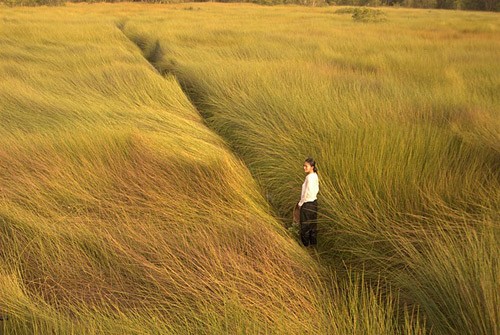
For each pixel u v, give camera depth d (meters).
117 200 6.54
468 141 7.70
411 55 18.20
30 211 6.03
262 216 6.59
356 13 38.50
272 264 5.22
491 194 6.23
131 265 5.07
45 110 10.76
